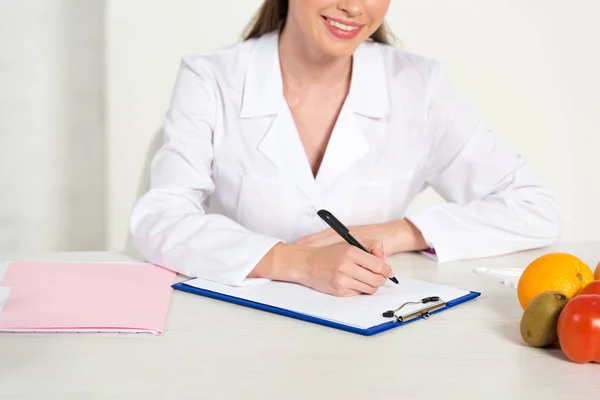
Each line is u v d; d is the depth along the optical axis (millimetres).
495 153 1924
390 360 1073
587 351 1042
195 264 1479
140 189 2152
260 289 1389
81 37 2965
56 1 2934
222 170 1839
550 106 3168
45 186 3057
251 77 1815
